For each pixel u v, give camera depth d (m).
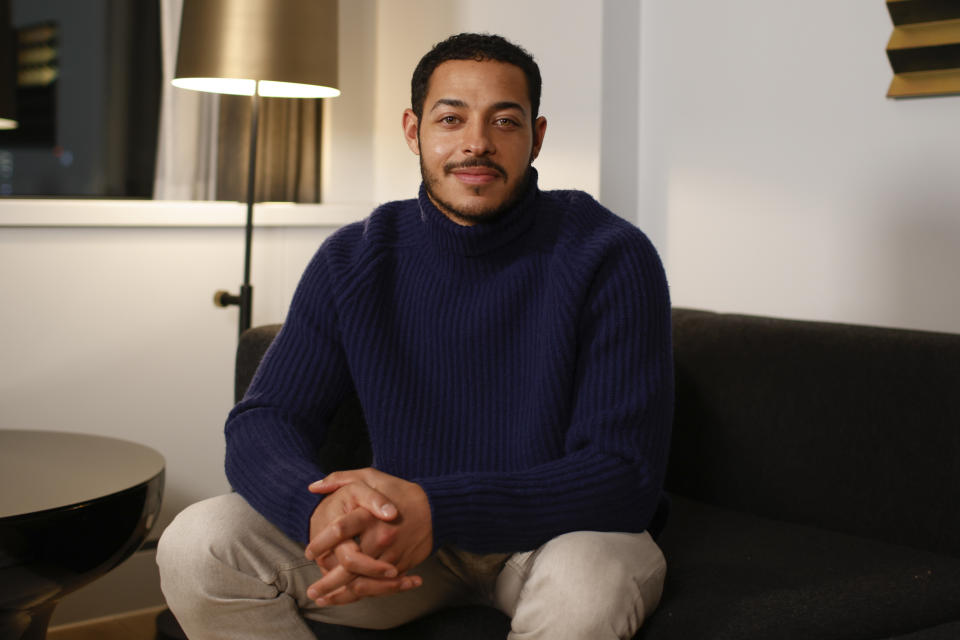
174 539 1.36
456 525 1.32
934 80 1.97
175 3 2.53
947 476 1.62
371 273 1.61
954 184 1.99
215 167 2.62
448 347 1.56
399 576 1.30
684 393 1.95
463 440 1.54
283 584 1.39
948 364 1.65
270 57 2.14
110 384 2.47
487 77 1.50
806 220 2.21
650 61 2.47
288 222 2.67
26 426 2.37
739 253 2.33
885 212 2.09
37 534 1.61
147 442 2.53
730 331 1.91
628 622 1.28
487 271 1.57
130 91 2.60
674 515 1.82
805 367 1.80
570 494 1.36
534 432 1.49
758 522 1.79
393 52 2.85
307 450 1.50
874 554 1.61
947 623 1.37
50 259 2.37
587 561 1.28
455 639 1.40
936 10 1.94
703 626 1.34
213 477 2.63
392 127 2.87
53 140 2.54
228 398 2.64
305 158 2.75
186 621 1.38
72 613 2.44
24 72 2.49
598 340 1.49
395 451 1.56
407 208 1.69
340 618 1.42
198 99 2.57
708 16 2.35
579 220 1.59
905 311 2.08
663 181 2.46
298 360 1.62
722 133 2.34
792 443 1.79
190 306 2.57
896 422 1.68
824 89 2.16
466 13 2.65
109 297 2.46
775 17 2.23
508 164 1.51
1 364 2.33
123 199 2.61
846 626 1.36
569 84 2.44
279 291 2.71
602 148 2.39
